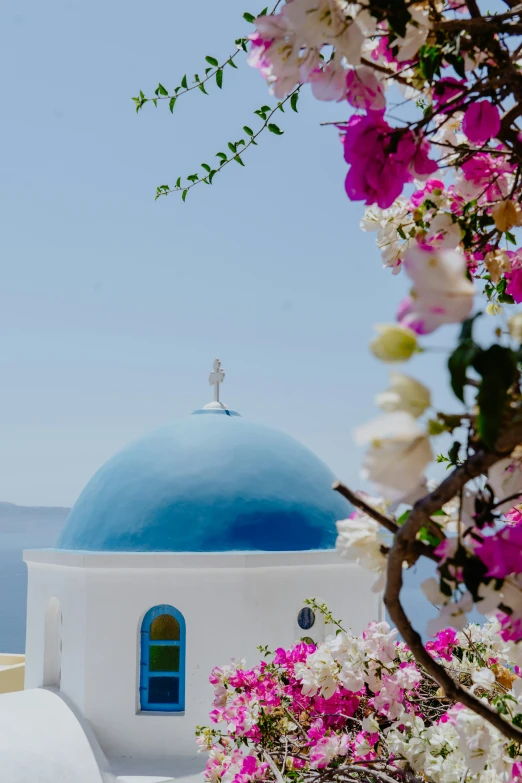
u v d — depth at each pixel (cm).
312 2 121
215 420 949
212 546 816
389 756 326
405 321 92
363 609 863
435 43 144
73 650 812
